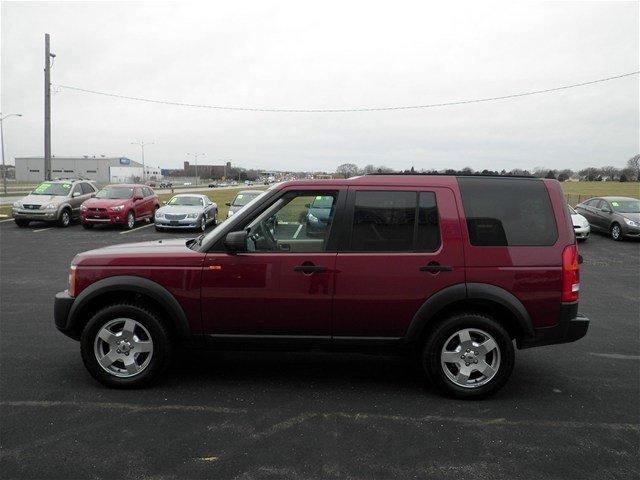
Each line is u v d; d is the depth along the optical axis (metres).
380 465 3.14
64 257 12.34
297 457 3.22
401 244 4.14
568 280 4.10
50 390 4.25
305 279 4.11
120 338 4.27
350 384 4.52
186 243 4.75
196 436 3.48
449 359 4.16
